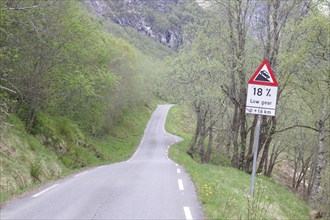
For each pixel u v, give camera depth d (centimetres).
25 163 1456
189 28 3083
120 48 4972
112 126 5359
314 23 1644
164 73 3588
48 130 2222
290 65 1823
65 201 963
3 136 1484
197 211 854
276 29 2044
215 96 2833
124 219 769
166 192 1115
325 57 1714
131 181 1374
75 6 2200
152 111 9469
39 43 1834
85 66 2505
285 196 1798
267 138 2419
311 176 3556
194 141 4631
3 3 1438
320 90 1820
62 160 2077
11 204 925
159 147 5131
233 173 1906
